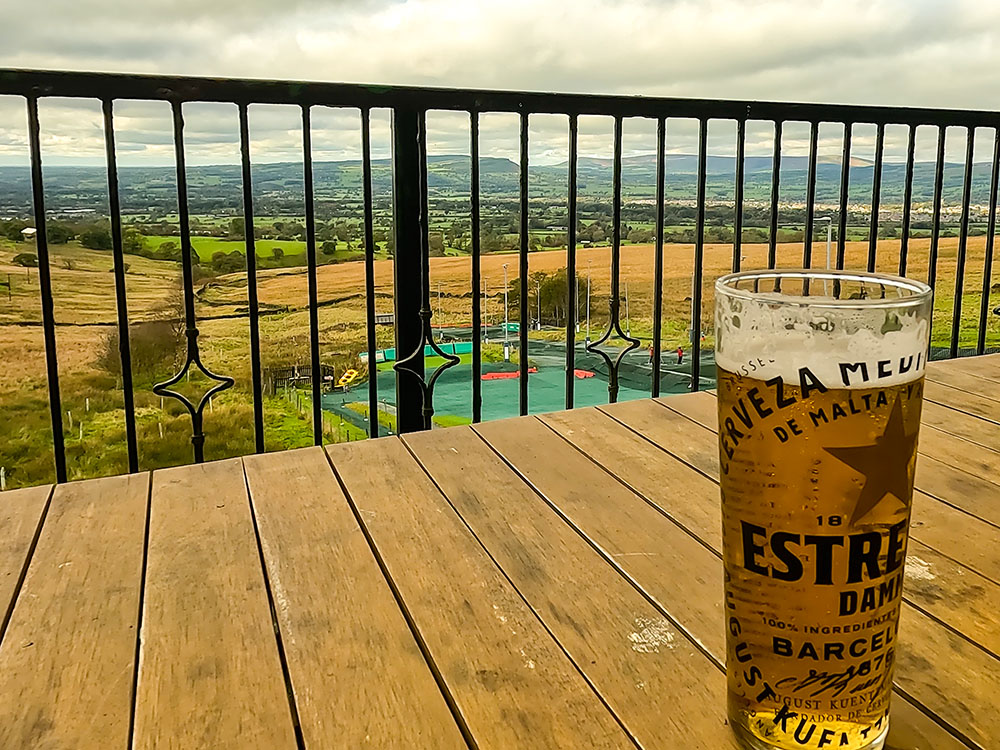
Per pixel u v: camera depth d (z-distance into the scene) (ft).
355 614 2.55
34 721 2.07
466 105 5.73
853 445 1.42
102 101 4.90
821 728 1.57
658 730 1.93
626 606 2.55
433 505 3.44
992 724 1.92
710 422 4.59
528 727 1.97
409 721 2.02
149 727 2.04
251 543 3.12
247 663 2.30
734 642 1.65
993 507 3.29
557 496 3.52
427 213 5.82
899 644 2.27
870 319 1.38
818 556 1.48
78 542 3.17
